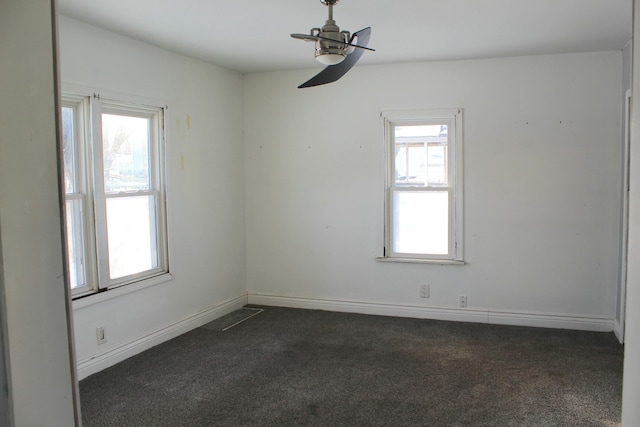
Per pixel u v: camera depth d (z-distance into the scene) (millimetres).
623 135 3998
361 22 3264
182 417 2777
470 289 4547
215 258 4688
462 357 3650
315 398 2996
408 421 2701
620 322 3918
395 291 4754
